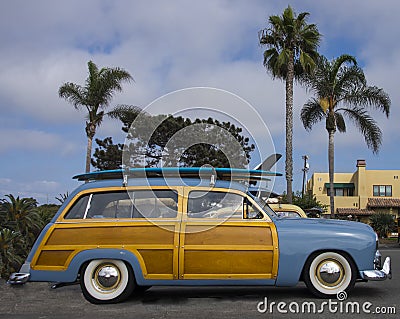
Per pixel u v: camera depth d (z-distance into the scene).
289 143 25.25
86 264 7.16
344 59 28.48
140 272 7.00
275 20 25.81
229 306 6.82
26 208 13.83
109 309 6.74
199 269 6.96
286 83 25.86
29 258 7.25
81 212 7.35
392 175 50.25
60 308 6.84
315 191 51.97
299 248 7.03
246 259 6.98
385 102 28.27
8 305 7.07
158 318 6.16
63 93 26.19
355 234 7.14
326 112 28.98
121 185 7.40
